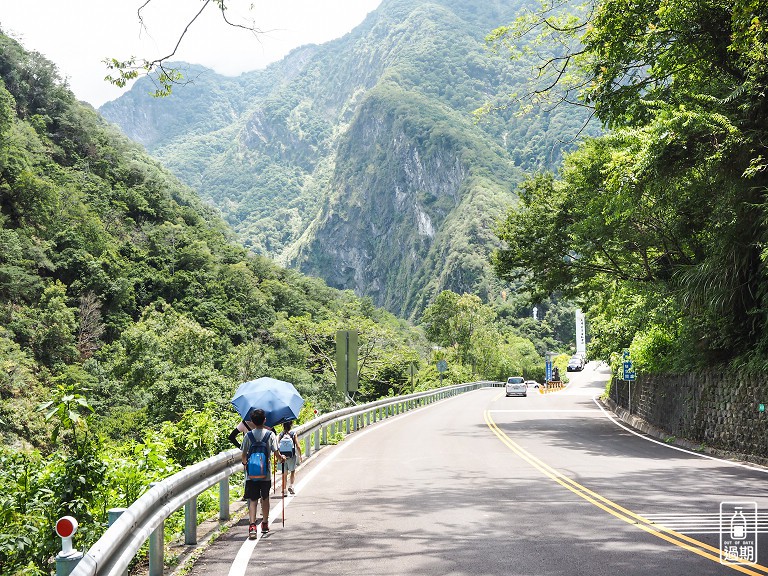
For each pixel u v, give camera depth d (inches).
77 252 3732.8
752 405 657.0
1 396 2101.4
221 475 365.1
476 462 641.0
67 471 299.3
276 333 3289.9
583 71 770.2
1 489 296.2
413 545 310.7
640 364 1069.8
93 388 2488.9
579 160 1052.5
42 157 4682.6
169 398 2026.3
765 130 648.4
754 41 565.3
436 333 4015.8
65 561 170.7
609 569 263.1
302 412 981.2
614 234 950.4
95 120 7086.6
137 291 4065.0
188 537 321.4
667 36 696.4
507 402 1852.9
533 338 6673.2
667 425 916.6
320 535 337.1
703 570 260.1
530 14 753.0
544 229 1108.5
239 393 386.9
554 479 521.0
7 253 3275.1
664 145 662.5
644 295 960.3
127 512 213.6
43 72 5664.4
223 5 327.3
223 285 4507.9
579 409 1542.8
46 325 2938.0
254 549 310.0
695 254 911.7
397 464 636.1
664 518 363.3
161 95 365.4
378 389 3371.1
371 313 6240.2
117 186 5364.2
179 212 5802.2
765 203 633.6
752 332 709.3
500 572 261.1
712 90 698.2
